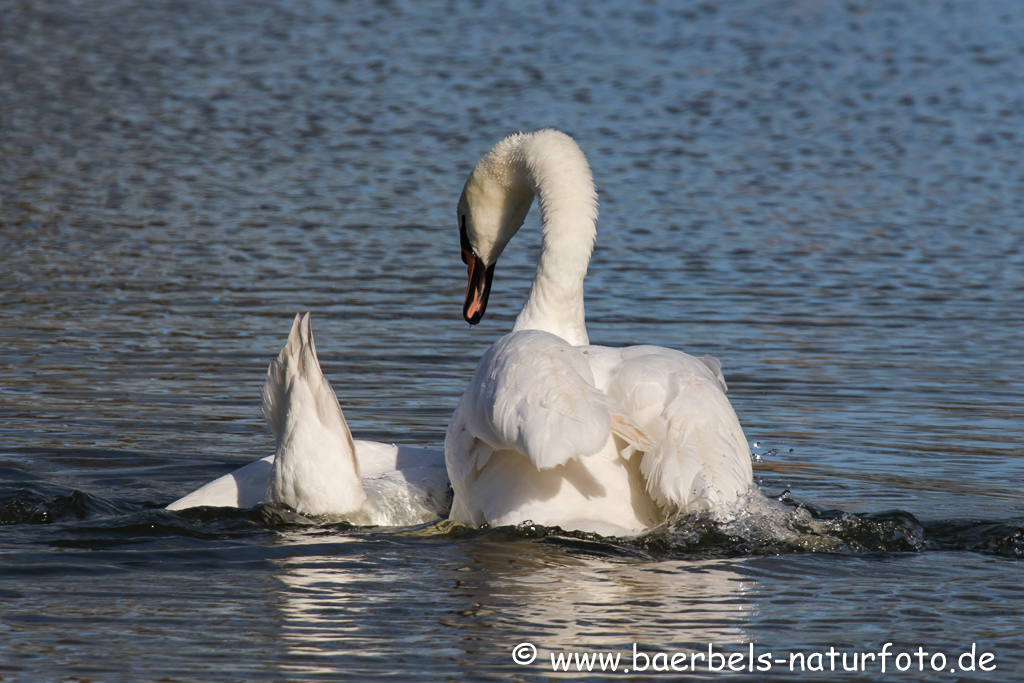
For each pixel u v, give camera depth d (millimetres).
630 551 8250
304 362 9258
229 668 6566
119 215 26422
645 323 18625
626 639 6949
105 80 44438
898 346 17656
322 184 30156
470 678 6453
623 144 35969
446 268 22375
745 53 52531
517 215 11750
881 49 53469
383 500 9461
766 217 27562
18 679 6426
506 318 18984
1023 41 54750
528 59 50375
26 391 14633
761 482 11422
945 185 31625
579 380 7926
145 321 18312
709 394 8281
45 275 21203
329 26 57750
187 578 7875
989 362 16828
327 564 8156
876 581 7973
